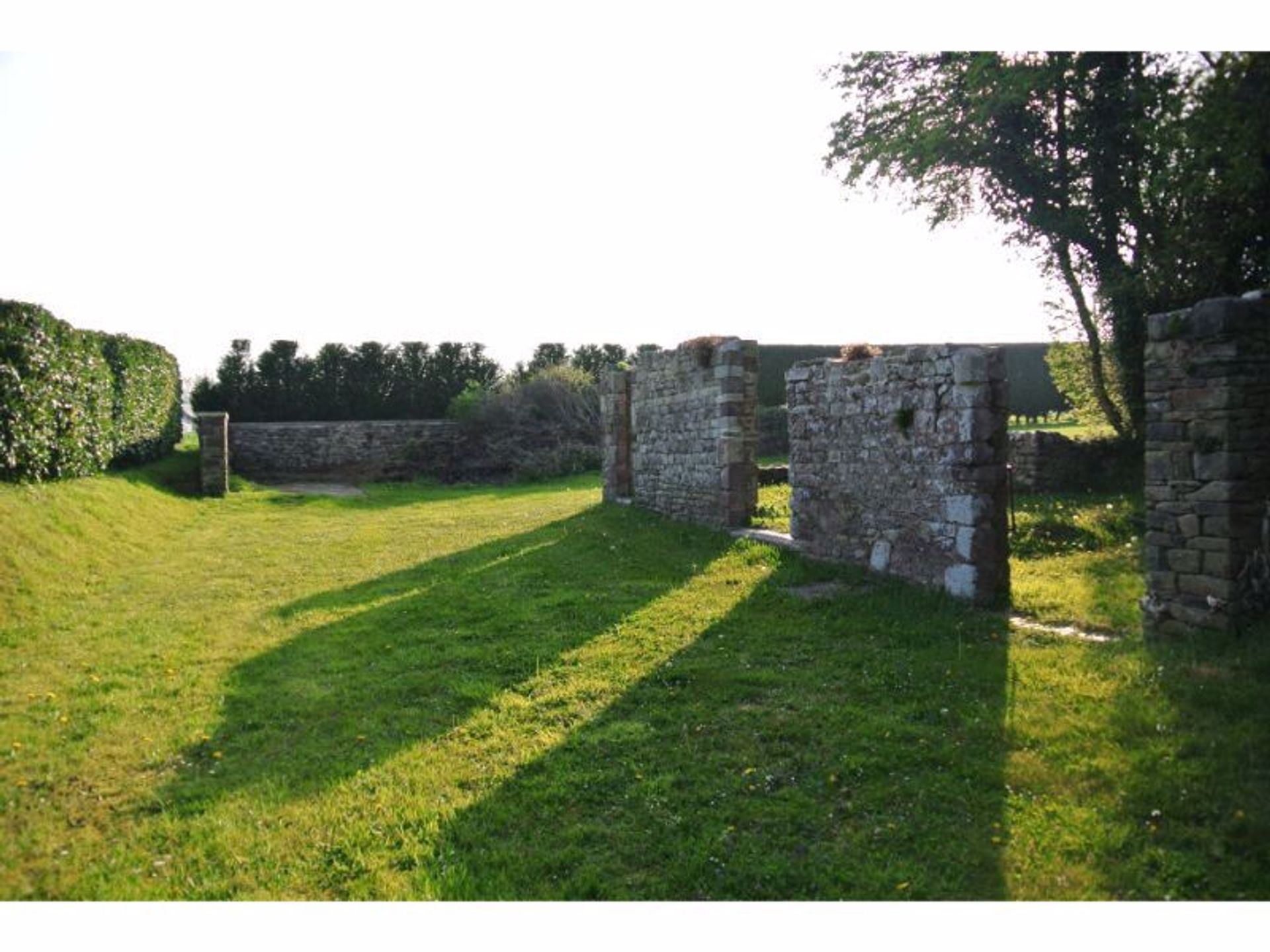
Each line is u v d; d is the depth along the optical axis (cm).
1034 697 483
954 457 697
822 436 873
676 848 363
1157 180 1128
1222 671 471
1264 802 348
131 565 1017
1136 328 1249
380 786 432
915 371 741
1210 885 312
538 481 2164
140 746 489
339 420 2670
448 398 2755
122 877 353
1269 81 973
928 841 356
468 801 413
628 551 1018
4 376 998
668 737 478
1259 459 536
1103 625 607
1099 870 326
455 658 633
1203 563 542
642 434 1353
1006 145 1378
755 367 1113
